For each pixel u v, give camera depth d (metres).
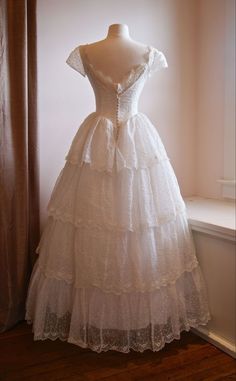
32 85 1.80
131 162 1.49
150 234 1.49
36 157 1.85
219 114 2.16
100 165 1.49
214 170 2.23
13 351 1.61
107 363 1.51
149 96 2.19
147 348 1.53
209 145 2.25
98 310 1.48
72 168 1.57
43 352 1.60
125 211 1.46
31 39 1.78
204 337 1.68
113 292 1.46
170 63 2.23
